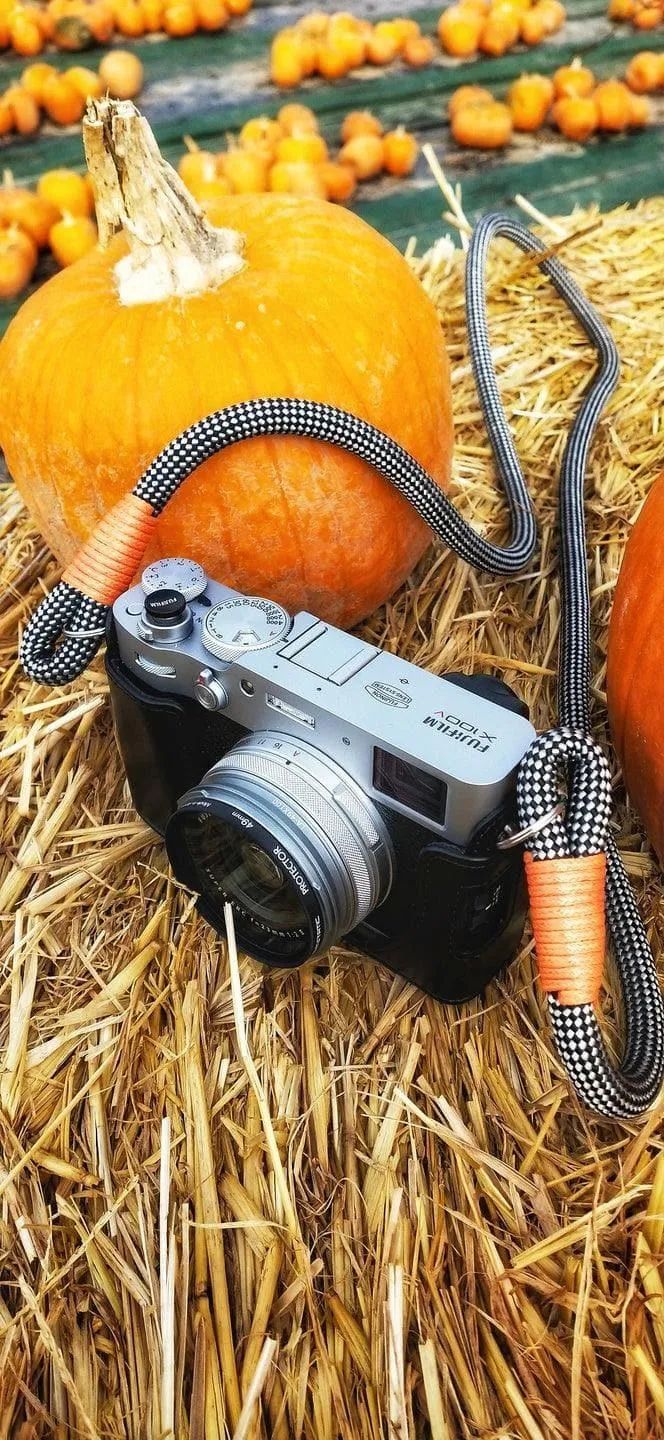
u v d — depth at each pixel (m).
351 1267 0.36
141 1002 0.40
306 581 0.45
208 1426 0.34
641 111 0.81
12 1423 0.34
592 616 0.50
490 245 0.68
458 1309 0.35
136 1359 0.35
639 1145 0.36
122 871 0.44
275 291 0.43
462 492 0.55
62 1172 0.38
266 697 0.36
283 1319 0.35
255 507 0.42
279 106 0.84
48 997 0.42
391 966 0.40
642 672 0.39
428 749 0.33
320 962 0.41
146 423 0.42
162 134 0.81
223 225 0.45
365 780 0.35
